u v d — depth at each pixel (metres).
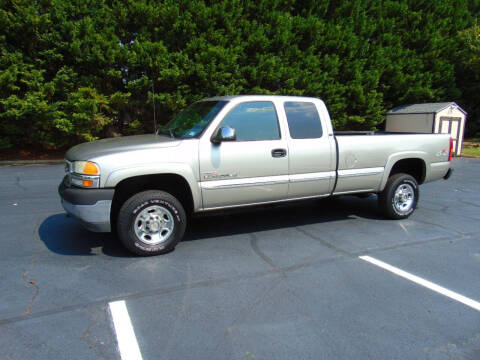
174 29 12.33
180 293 3.43
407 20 17.11
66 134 12.30
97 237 4.91
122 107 13.08
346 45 14.73
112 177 3.94
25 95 11.35
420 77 16.92
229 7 13.16
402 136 5.68
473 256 4.42
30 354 2.54
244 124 4.57
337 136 5.26
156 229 4.28
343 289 3.55
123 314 3.05
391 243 4.84
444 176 6.27
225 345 2.67
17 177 9.39
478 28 18.52
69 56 11.94
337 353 2.60
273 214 6.22
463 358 2.56
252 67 13.10
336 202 7.09
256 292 3.46
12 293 3.38
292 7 14.69
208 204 4.46
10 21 11.10
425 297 3.41
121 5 12.20
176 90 12.93
